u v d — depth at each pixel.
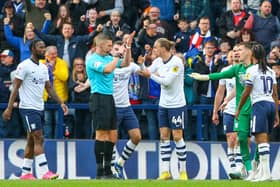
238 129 28.45
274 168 33.50
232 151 31.72
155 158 33.69
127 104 31.17
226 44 34.84
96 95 28.53
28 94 29.50
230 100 30.95
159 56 30.34
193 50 35.59
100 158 28.95
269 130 27.20
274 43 35.22
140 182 26.11
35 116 29.55
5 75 34.84
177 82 30.44
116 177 29.27
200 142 33.84
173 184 25.27
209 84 34.53
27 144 30.11
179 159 30.95
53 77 34.22
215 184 25.30
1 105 34.50
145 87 34.59
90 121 34.72
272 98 27.14
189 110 34.78
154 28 35.97
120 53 30.61
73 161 33.75
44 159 29.81
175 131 30.66
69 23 36.06
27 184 25.22
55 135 34.53
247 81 26.81
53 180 27.52
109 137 28.89
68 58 35.75
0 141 33.47
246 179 28.31
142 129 35.25
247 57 28.20
